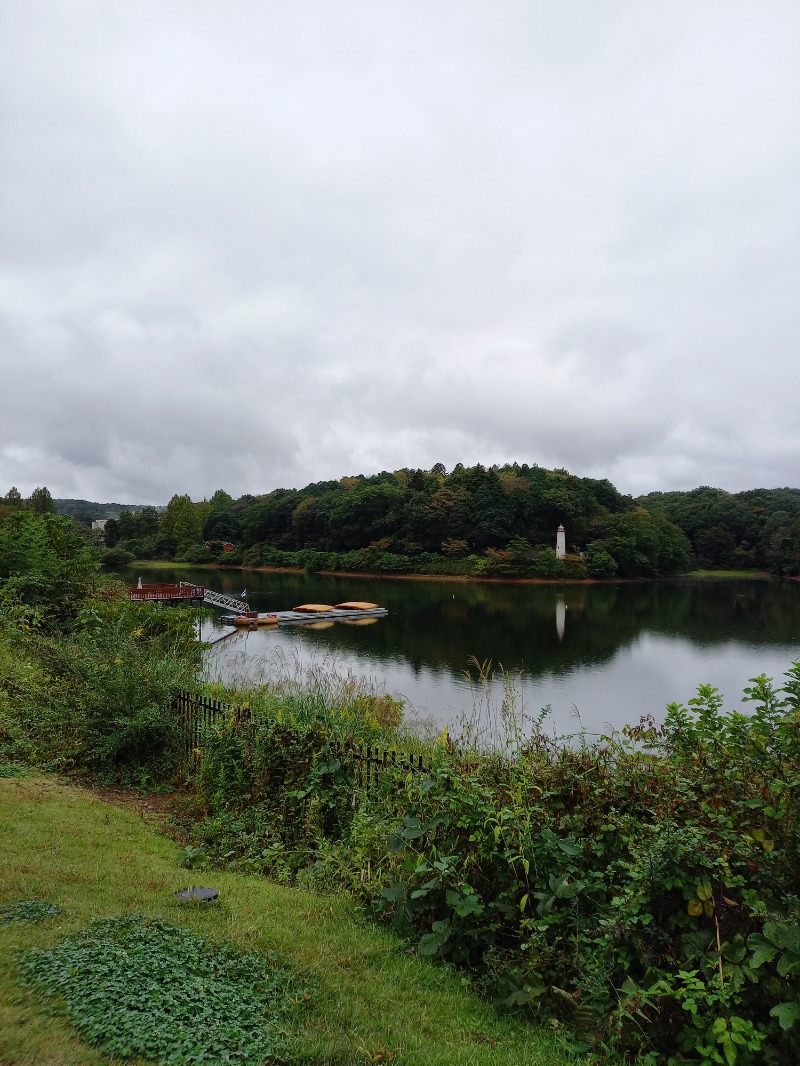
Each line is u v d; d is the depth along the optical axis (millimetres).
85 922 3404
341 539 93125
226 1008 2740
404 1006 3027
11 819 5207
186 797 6598
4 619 12414
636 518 86125
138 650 8977
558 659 25422
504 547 80312
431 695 18531
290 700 7406
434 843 3934
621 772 3822
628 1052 2762
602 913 3242
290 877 4785
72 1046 2371
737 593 61750
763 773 3250
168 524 105688
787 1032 2500
